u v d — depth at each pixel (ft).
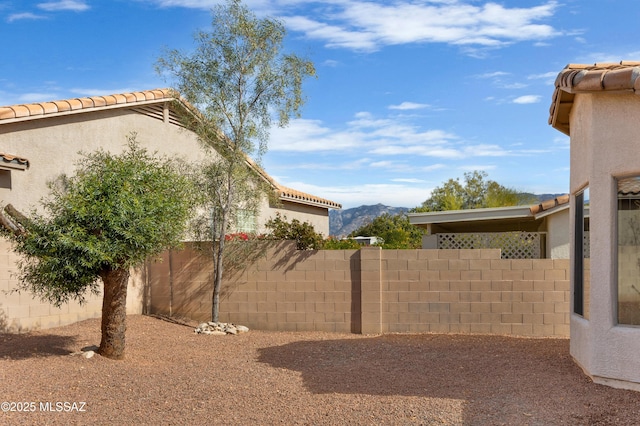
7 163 38.88
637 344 26.96
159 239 33.53
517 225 75.51
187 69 46.39
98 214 31.73
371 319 46.80
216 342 42.06
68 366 31.50
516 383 28.99
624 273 27.94
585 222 31.71
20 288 40.37
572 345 34.12
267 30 46.78
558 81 30.04
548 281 45.37
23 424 22.85
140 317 49.01
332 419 23.86
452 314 46.42
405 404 25.67
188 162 59.16
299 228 49.88
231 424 23.35
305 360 35.83
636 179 27.55
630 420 23.17
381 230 150.71
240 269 48.80
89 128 47.73
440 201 149.89
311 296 47.88
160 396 26.86
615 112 27.76
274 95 47.47
